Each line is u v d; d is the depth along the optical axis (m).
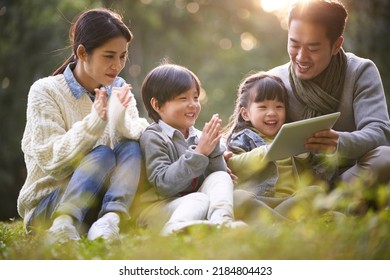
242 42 42.94
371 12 26.58
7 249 7.41
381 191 6.69
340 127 9.99
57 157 8.66
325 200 6.32
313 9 9.52
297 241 6.32
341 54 9.96
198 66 41.22
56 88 9.29
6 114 32.53
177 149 9.15
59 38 33.03
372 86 9.88
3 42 33.00
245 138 9.77
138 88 33.97
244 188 9.43
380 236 6.28
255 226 7.18
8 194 32.22
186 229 7.70
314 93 9.84
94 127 8.48
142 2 37.72
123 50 9.13
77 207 8.30
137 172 8.62
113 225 8.12
